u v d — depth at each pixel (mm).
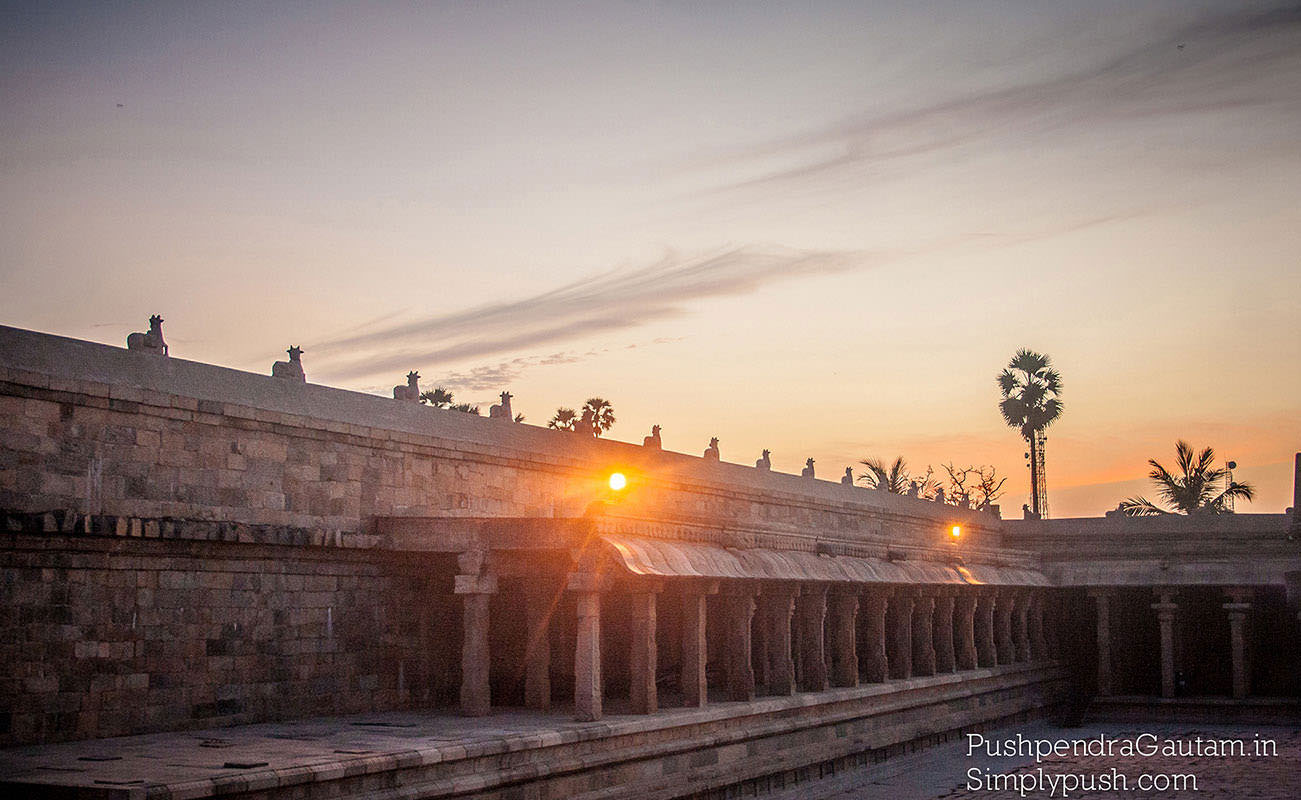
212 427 30734
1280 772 42125
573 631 42000
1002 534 74375
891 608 55469
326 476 33719
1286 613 64375
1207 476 102250
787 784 38844
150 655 28844
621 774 30812
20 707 26172
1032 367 107875
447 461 38094
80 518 27203
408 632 35969
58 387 27219
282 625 32125
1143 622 67938
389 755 24359
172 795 20391
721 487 53406
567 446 44312
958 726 51938
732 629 38781
